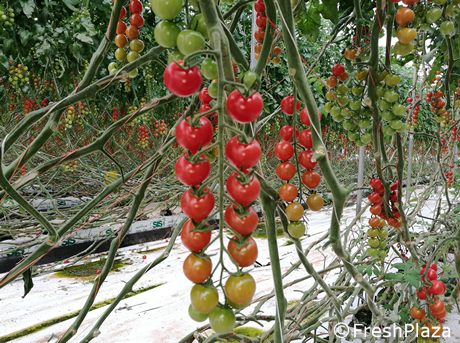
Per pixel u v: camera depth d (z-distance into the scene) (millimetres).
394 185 1128
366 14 1222
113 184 921
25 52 2898
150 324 1961
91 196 4152
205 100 650
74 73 3391
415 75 1655
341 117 1048
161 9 464
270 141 4164
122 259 3045
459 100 1722
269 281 2398
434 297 1140
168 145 945
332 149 6027
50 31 2832
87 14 2906
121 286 2475
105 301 2260
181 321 1986
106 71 3537
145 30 3242
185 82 421
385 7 867
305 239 3320
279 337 743
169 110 4266
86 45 3100
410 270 1306
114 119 3990
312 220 4023
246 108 421
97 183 4059
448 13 907
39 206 3797
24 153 833
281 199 670
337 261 1819
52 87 3596
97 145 838
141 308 2143
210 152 600
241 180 450
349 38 1271
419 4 865
